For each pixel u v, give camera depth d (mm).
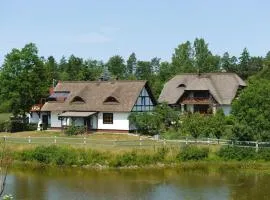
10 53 82375
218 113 75125
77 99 78688
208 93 87625
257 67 149000
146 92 77188
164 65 155000
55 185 47844
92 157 57438
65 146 59969
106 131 75250
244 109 59844
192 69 143625
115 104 74688
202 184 47500
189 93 89250
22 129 82375
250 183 47656
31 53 83438
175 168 55469
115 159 56375
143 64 187125
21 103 83375
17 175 52594
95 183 48531
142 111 76000
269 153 57562
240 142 59719
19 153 60219
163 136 66312
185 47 154750
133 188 46188
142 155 57094
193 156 58219
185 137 64125
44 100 84812
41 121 83562
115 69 181750
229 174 51969
